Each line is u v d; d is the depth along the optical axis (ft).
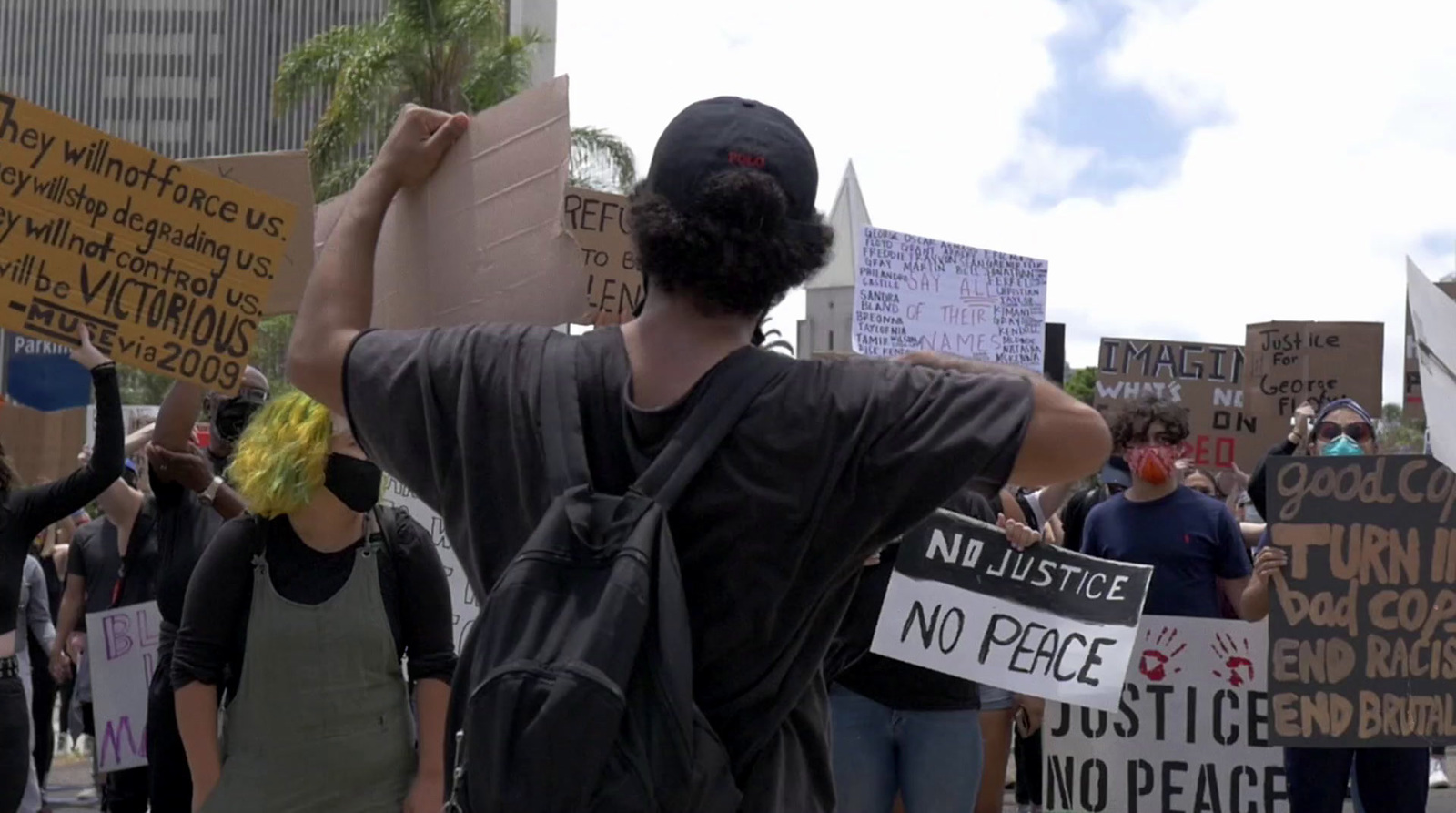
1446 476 19.60
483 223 8.07
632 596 5.97
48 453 29.22
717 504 6.25
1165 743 21.93
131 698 21.47
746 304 6.58
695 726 6.07
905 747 18.65
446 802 6.16
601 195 18.81
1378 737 19.54
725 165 6.57
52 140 10.66
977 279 26.96
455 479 6.78
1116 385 36.58
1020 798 29.17
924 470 6.35
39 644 31.32
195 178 10.95
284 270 12.43
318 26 242.37
